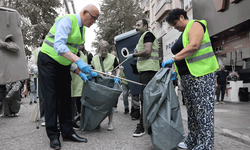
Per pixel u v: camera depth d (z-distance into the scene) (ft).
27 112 19.20
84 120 10.22
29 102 28.68
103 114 9.93
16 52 12.66
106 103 9.74
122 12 65.36
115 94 9.72
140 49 10.71
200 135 7.32
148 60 10.36
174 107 7.40
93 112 9.93
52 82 8.64
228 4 26.53
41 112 12.75
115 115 17.20
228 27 26.81
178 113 7.45
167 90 7.43
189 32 7.22
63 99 9.33
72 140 9.34
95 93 9.64
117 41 16.21
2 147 8.52
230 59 31.17
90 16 8.64
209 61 7.25
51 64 8.65
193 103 7.50
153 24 74.90
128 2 67.26
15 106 16.39
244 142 9.07
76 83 12.38
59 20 8.34
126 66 15.49
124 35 16.22
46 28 55.26
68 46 8.68
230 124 12.35
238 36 29.07
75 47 8.99
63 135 9.36
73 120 12.07
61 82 9.24
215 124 12.39
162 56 52.95
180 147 8.45
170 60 7.35
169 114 7.21
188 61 7.38
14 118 15.89
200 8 32.37
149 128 7.68
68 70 9.51
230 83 30.22
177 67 8.05
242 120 13.78
